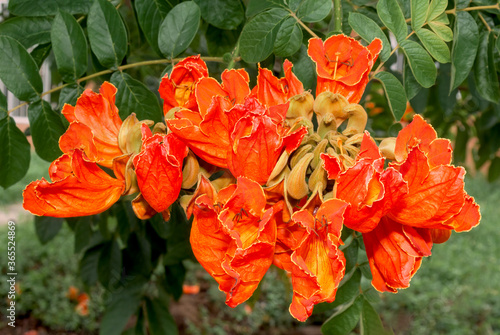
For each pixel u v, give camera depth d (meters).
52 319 3.14
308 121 0.60
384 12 0.73
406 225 0.58
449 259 3.97
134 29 1.22
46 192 0.58
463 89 1.38
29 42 0.82
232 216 0.56
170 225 1.20
